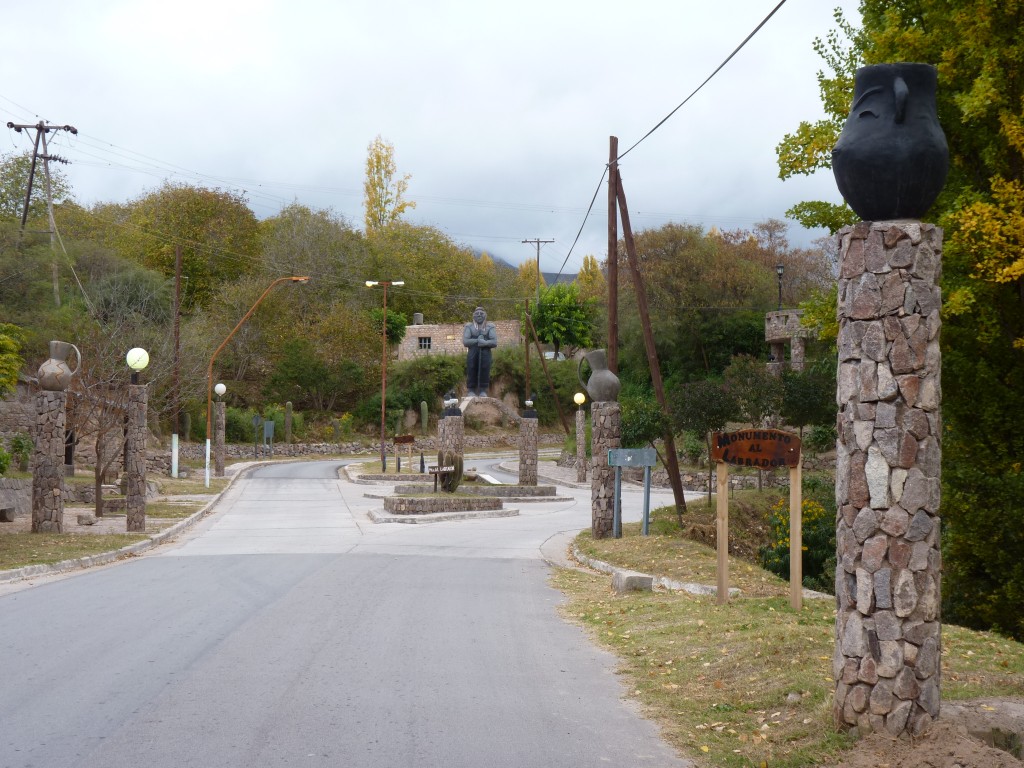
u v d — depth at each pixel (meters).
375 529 23.34
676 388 23.28
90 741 6.00
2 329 21.14
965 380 13.95
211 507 29.48
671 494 36.41
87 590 12.51
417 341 80.06
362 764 5.66
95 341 34.59
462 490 33.62
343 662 8.32
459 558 17.25
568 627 10.52
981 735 6.02
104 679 7.59
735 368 23.95
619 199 21.73
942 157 6.02
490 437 74.50
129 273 52.16
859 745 5.86
